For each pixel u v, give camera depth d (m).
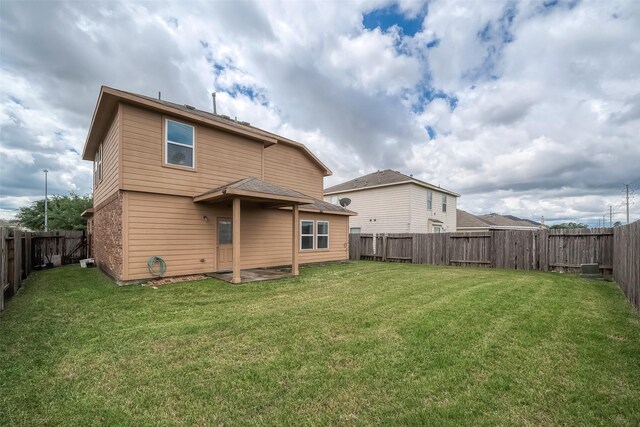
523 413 2.33
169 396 2.59
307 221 12.76
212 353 3.43
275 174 12.52
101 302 5.70
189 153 8.77
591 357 3.29
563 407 2.40
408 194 20.36
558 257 10.44
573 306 5.38
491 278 8.67
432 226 22.14
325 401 2.49
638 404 2.44
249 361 3.22
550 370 3.00
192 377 2.90
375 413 2.34
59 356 3.37
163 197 8.21
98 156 11.18
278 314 4.90
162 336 3.94
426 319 4.58
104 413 2.35
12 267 6.30
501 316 4.75
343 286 7.34
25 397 2.57
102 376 2.93
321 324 4.39
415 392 2.61
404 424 2.21
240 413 2.35
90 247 13.41
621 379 2.82
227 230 9.69
